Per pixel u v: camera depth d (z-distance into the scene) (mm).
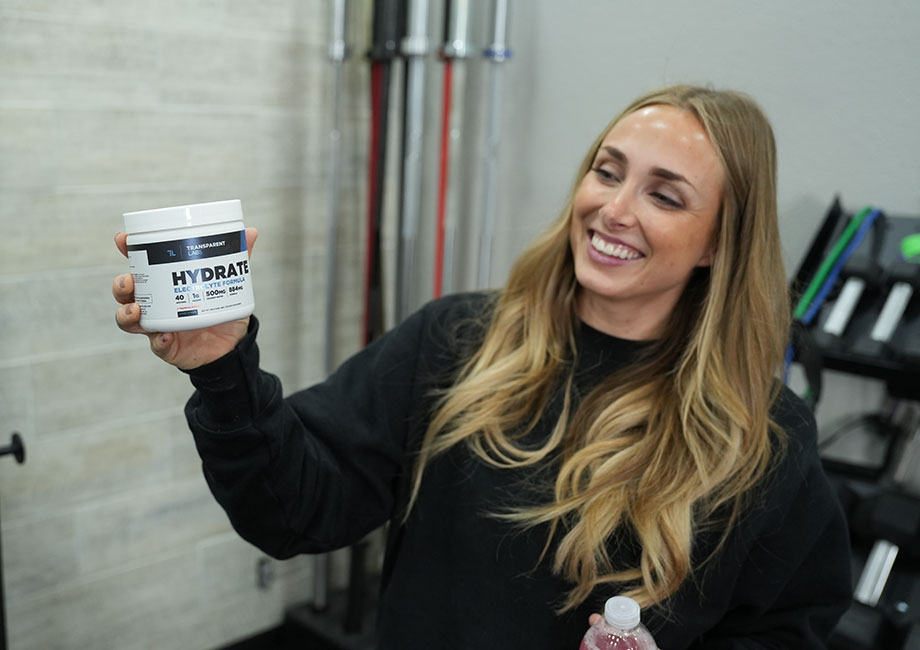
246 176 1889
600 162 990
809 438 1031
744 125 973
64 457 1750
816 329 1341
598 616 867
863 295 1378
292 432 908
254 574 2143
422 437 1075
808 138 1536
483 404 1038
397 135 2129
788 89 1546
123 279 748
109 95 1650
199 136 1793
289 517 927
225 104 1816
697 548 983
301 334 2084
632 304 1035
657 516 949
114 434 1812
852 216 1468
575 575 953
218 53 1781
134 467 1859
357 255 2141
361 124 2066
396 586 1061
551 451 1020
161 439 1890
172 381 1881
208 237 739
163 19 1688
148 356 1828
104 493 1825
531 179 1961
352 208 2100
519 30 1922
